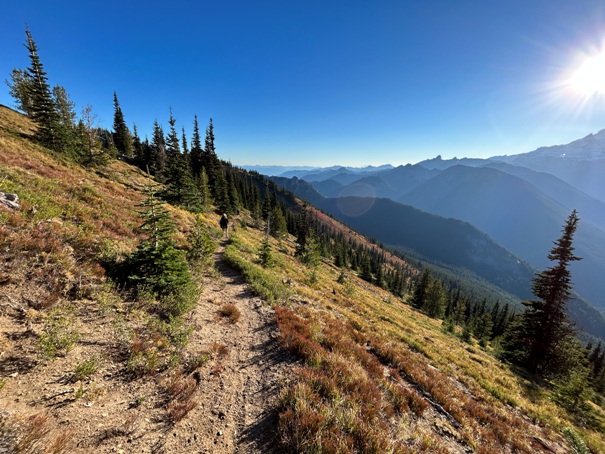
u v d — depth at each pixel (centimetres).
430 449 559
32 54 2862
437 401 836
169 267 895
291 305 1262
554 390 1577
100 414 425
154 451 401
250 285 1353
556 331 2114
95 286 758
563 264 2111
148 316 745
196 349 693
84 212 1174
